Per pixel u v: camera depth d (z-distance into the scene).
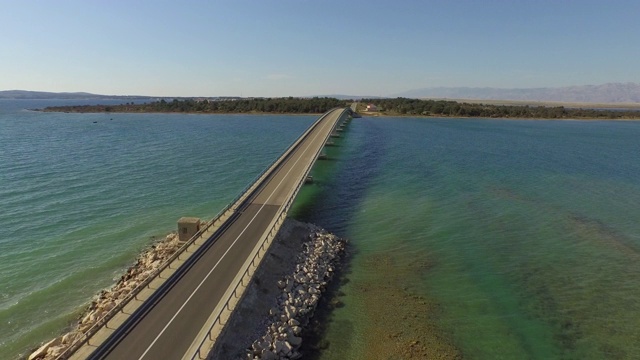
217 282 26.67
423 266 34.44
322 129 105.31
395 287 30.92
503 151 93.38
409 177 65.25
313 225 41.59
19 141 94.81
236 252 31.30
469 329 25.88
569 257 36.56
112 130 123.06
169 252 33.78
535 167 75.50
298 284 29.80
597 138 122.25
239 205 42.44
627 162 82.00
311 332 25.12
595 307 28.75
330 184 60.41
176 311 23.34
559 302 29.31
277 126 142.62
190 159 77.75
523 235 41.47
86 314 26.58
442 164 76.44
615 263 35.53
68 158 75.19
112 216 44.88
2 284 30.22
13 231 39.91
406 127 143.50
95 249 36.44
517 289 30.98
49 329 25.19
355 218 45.81
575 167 76.12
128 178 61.69
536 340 24.95
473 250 37.69
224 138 108.75
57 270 32.56
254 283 27.44
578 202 53.19
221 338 21.38
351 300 28.97
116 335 21.11
